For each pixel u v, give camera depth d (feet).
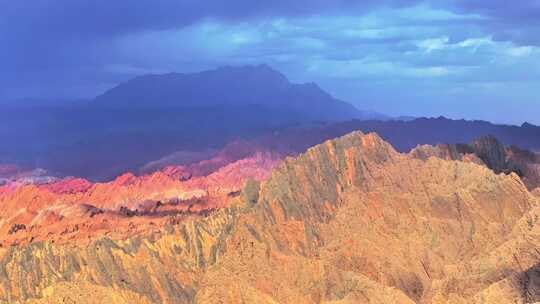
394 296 579.89
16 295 556.92
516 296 541.75
